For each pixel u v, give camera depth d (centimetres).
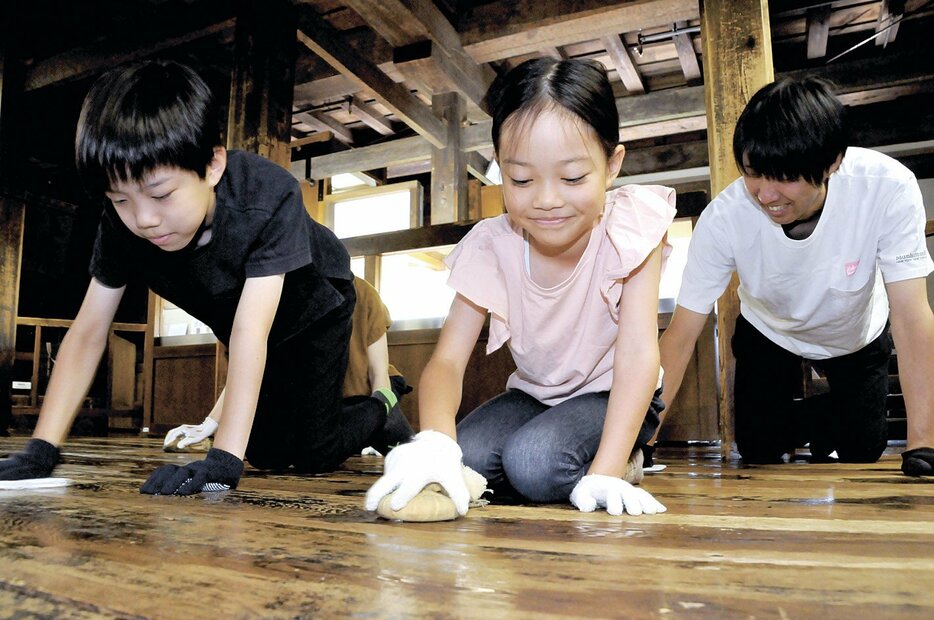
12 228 427
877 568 71
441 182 595
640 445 160
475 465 150
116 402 555
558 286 145
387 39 471
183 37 441
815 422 240
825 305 207
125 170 120
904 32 562
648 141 724
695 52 562
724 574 68
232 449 146
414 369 444
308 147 739
